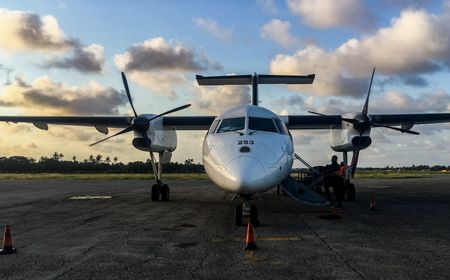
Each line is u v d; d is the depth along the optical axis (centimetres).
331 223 973
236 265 590
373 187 2358
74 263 612
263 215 1122
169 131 1598
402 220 1017
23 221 1055
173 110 1430
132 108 1438
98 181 3519
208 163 939
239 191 818
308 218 1060
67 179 4103
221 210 1252
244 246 716
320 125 1549
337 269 564
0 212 1249
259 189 829
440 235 814
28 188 2455
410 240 763
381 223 970
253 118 1016
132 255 658
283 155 928
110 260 628
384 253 658
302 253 661
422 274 539
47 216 1148
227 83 1742
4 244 685
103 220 1055
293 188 1156
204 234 838
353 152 1495
